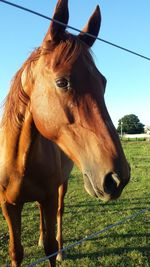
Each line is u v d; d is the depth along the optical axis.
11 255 2.98
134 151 22.42
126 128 63.69
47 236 3.04
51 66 1.93
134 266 3.97
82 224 5.52
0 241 4.81
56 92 1.90
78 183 9.75
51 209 2.99
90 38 2.19
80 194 8.00
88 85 1.86
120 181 1.68
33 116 2.20
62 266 3.97
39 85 2.04
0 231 5.23
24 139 2.50
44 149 2.74
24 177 2.69
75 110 1.86
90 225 5.46
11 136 2.57
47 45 2.02
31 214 6.18
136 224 5.47
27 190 2.79
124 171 1.72
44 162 2.73
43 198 2.93
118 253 4.33
